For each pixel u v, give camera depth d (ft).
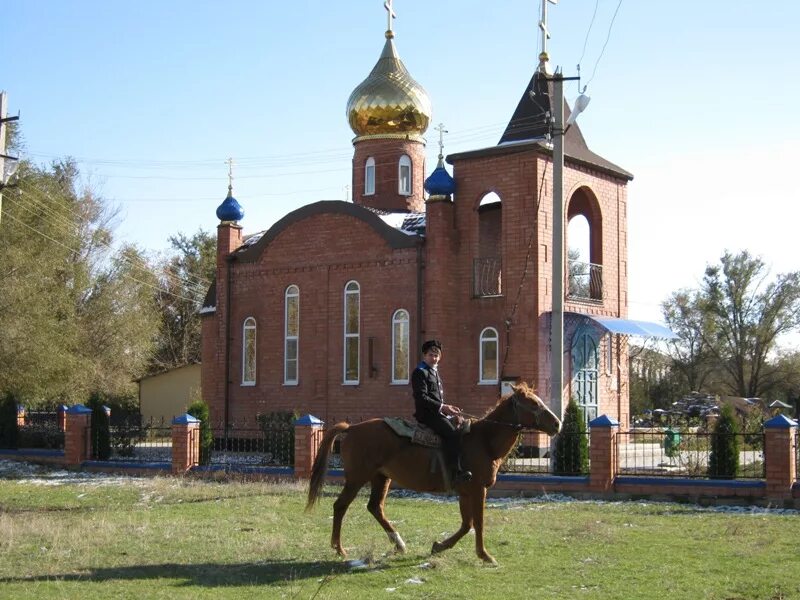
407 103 116.98
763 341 200.44
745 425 88.02
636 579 37.76
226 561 41.57
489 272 98.63
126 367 159.74
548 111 100.78
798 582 37.19
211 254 238.89
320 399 106.52
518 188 95.71
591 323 100.78
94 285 160.25
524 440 91.50
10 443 103.19
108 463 87.92
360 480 43.04
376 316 102.99
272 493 68.18
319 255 108.06
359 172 119.03
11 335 118.83
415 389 43.09
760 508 61.21
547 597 34.73
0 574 38.65
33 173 147.54
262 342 112.06
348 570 39.63
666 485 65.10
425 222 101.24
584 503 63.87
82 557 42.34
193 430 83.20
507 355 94.73
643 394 204.74
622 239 109.40
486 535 48.08
